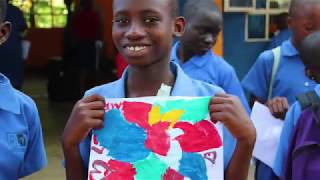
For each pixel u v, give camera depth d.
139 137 1.73
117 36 1.67
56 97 8.83
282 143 2.29
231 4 5.89
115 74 8.94
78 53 8.62
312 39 2.24
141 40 1.63
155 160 1.72
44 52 13.45
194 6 3.15
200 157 1.71
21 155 1.87
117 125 1.74
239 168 1.69
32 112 1.96
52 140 6.27
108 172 1.72
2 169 1.82
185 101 1.74
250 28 6.06
